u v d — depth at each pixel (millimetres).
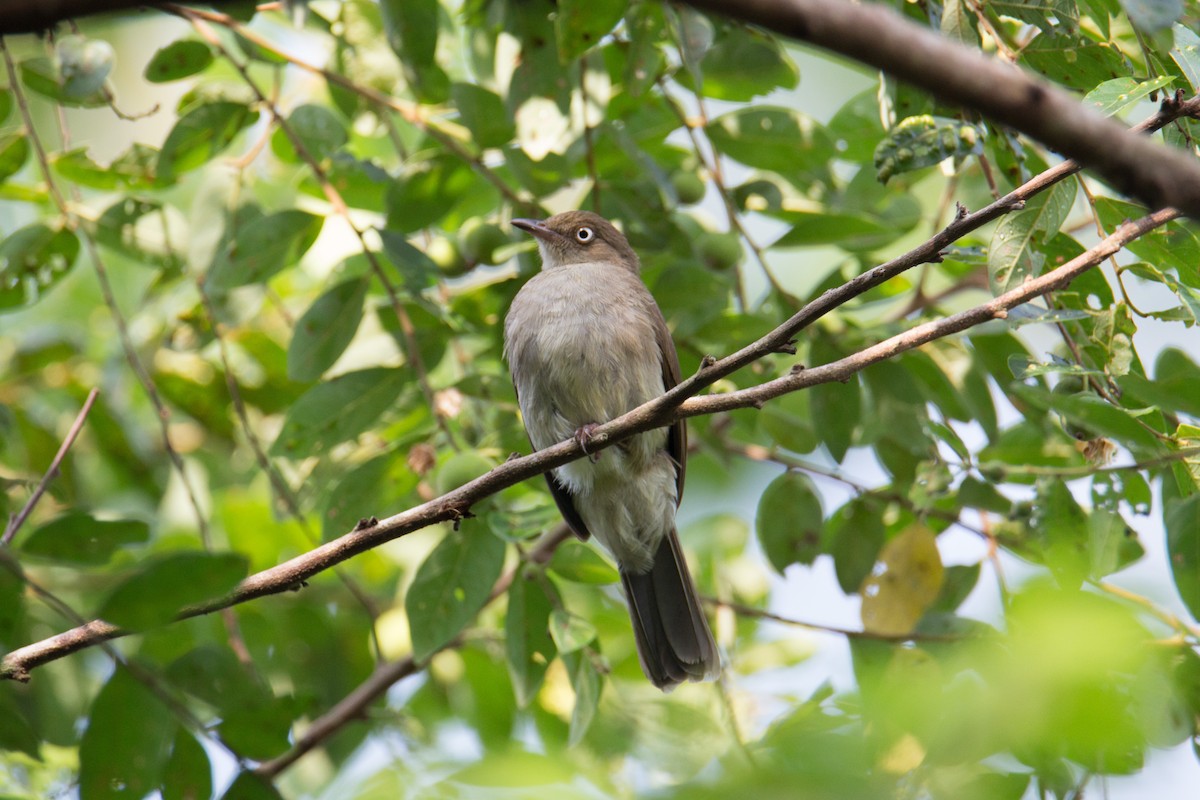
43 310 14297
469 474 9492
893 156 8320
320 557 8133
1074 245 9086
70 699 11023
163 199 13844
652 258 11469
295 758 11555
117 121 14273
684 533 13664
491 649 12672
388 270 11578
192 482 13250
